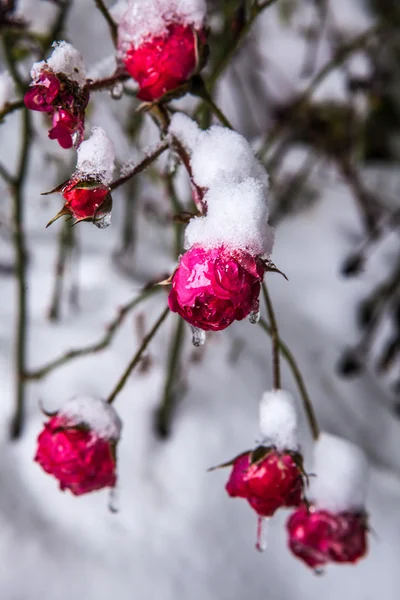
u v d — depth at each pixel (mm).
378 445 806
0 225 713
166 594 650
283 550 687
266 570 679
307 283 930
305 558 591
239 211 487
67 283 787
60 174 780
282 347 579
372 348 898
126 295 789
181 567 663
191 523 677
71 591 642
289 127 969
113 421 555
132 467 690
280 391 550
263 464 538
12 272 799
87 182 493
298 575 684
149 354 721
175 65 514
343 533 577
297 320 879
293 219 1031
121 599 643
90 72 555
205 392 735
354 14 1058
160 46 512
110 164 502
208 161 515
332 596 683
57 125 503
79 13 775
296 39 1084
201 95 528
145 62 514
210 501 688
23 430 696
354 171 1026
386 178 1116
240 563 675
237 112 1036
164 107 532
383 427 828
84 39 778
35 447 688
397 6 1052
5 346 730
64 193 495
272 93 1061
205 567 666
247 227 486
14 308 769
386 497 745
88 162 497
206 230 486
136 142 767
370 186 1094
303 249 977
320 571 617
